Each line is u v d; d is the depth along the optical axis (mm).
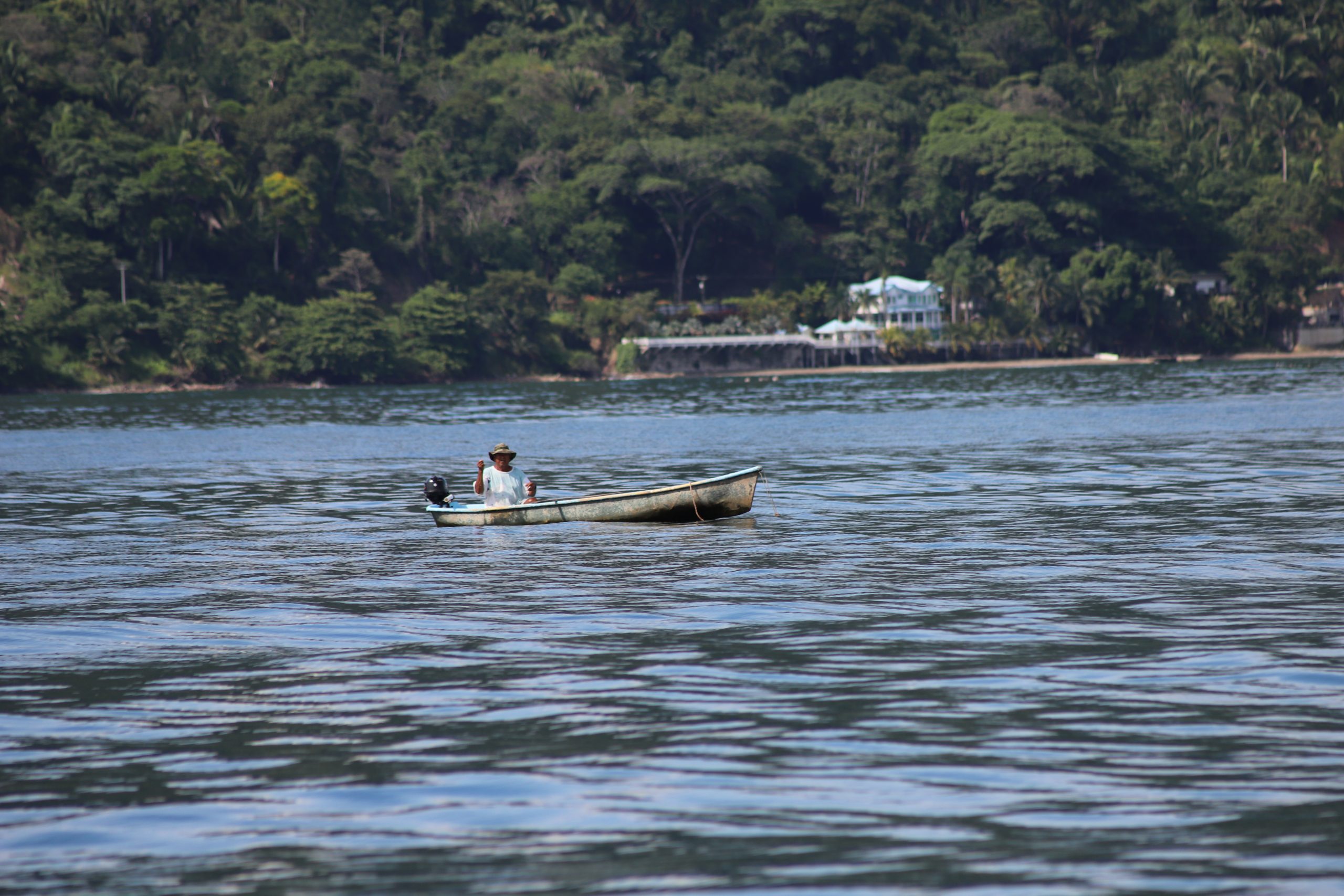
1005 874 30359
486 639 57062
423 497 128125
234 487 142125
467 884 30297
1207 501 108062
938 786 36562
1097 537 87938
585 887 30047
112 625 61219
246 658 53812
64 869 31531
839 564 77750
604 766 38781
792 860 31422
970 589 68312
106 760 39938
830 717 43688
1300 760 38094
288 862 31812
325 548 89188
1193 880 29828
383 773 38344
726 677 49438
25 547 91250
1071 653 52406
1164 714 43188
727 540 89750
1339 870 30219
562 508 99500
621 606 64812
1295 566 73688
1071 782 36656
